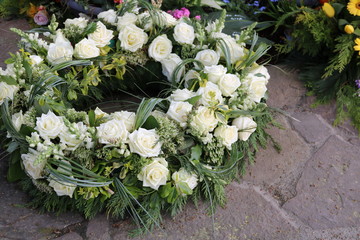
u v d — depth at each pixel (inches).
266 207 76.5
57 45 80.4
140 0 88.4
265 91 82.0
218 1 122.5
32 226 71.2
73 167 64.5
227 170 74.0
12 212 72.9
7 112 68.1
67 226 71.9
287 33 112.9
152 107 69.7
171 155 70.9
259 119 83.0
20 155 71.2
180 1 116.6
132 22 87.8
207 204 76.0
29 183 73.9
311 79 103.3
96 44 84.7
